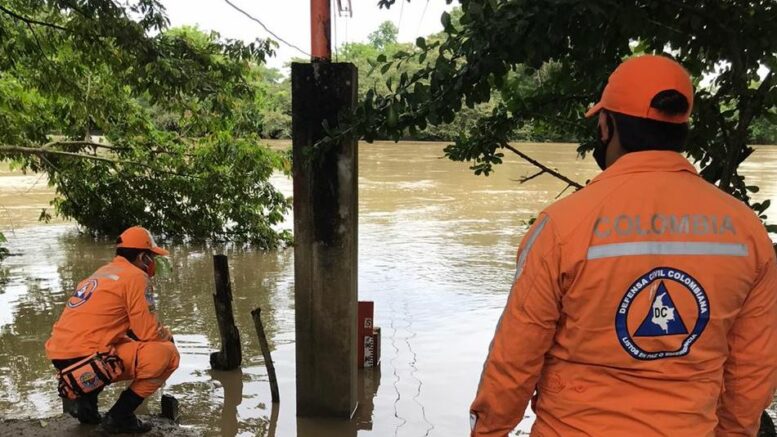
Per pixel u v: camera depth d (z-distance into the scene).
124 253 4.39
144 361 4.16
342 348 4.52
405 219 14.54
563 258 1.59
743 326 1.64
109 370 4.10
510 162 29.02
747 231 1.60
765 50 2.84
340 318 4.49
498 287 8.63
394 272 9.50
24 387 5.29
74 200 12.36
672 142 1.66
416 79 3.22
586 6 2.62
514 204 16.91
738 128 3.38
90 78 9.93
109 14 6.94
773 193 17.66
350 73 4.20
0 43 8.01
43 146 10.71
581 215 1.60
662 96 1.62
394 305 7.77
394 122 3.21
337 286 4.46
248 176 11.38
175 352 4.35
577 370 1.64
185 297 8.35
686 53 3.11
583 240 1.57
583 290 1.57
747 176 22.55
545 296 1.62
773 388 1.65
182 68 7.62
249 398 5.04
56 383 5.38
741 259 1.57
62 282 9.14
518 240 12.08
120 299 4.19
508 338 1.68
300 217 4.43
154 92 7.93
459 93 3.09
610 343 1.57
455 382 5.34
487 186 20.81
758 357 1.62
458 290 8.48
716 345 1.59
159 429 4.38
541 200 17.67
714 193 1.64
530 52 2.80
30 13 8.44
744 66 2.89
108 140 11.62
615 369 1.59
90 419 4.38
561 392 1.66
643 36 3.18
